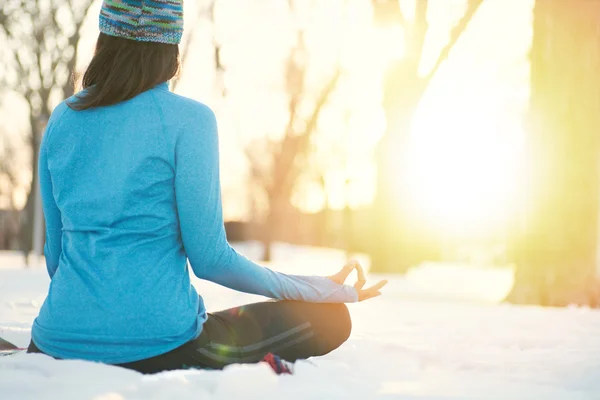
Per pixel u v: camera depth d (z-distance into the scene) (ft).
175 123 7.79
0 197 98.37
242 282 8.24
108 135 7.78
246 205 117.60
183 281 7.93
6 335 11.32
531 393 8.05
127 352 7.61
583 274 28.94
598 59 28.94
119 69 7.83
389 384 8.32
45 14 70.08
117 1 7.95
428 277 59.77
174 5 8.04
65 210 7.86
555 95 29.48
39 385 6.81
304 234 129.80
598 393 8.38
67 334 7.65
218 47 82.69
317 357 9.88
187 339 7.79
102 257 7.63
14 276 37.09
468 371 9.87
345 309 8.99
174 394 6.68
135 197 7.70
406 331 15.34
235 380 7.16
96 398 6.49
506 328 16.46
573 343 13.51
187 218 7.79
